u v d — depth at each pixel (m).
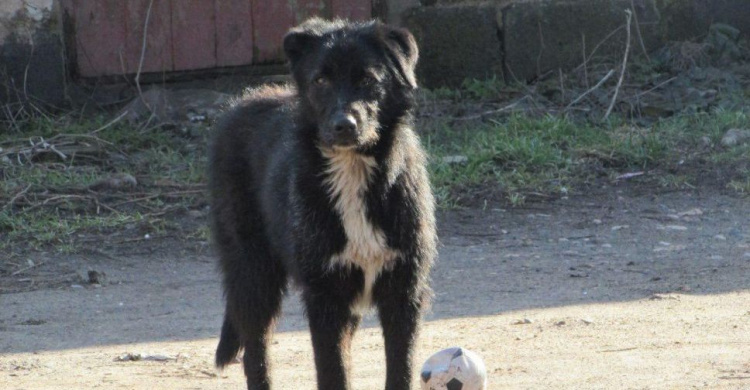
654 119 17.64
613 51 18.98
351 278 7.87
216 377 8.98
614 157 16.08
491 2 18.89
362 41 8.12
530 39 18.80
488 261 12.70
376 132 7.87
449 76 18.97
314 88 8.05
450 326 10.05
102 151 16.25
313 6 18.70
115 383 8.60
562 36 18.84
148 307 11.35
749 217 14.02
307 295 7.89
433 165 15.66
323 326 7.85
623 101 17.89
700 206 14.54
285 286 8.95
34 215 14.17
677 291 11.02
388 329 7.94
